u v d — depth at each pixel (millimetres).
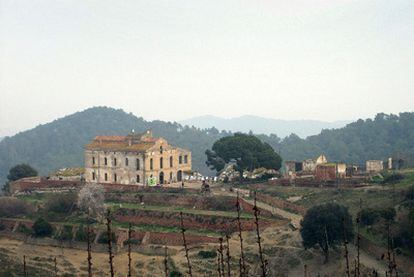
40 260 128875
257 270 99938
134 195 163375
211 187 169250
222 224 135875
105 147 191375
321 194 144125
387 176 151000
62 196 161250
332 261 103562
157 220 145125
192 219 140875
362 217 110812
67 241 140750
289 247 115562
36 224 145125
